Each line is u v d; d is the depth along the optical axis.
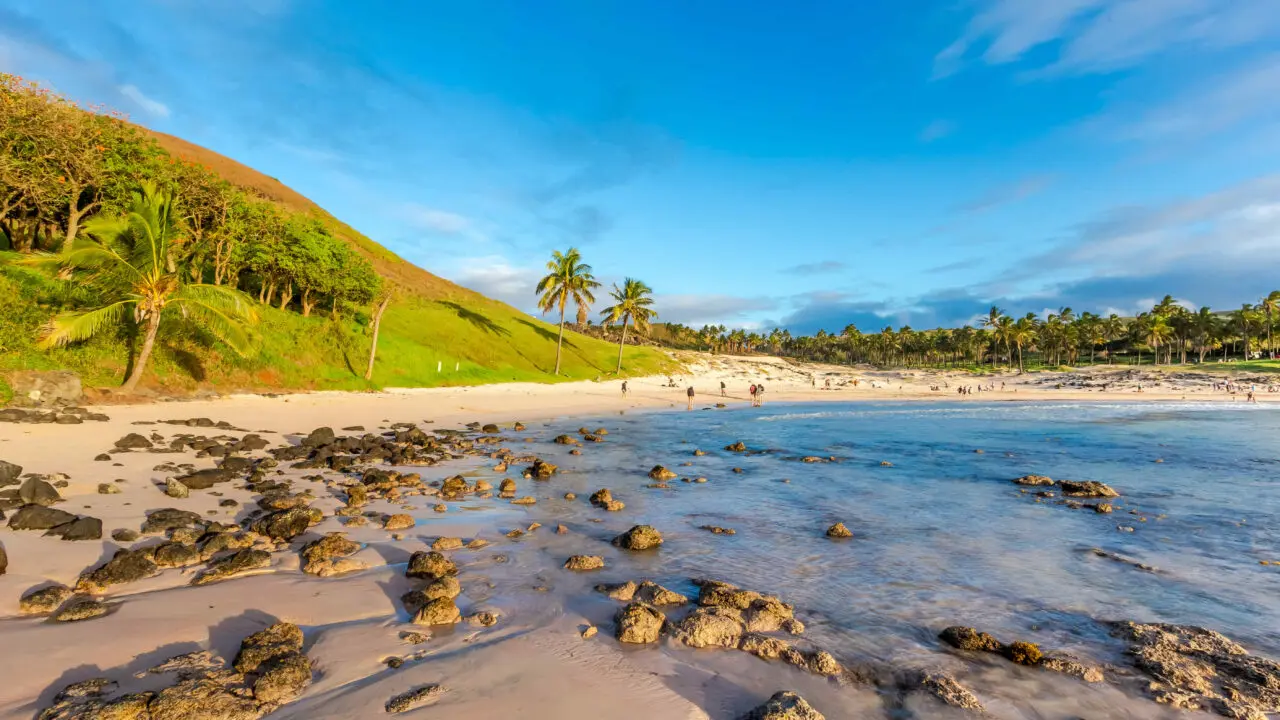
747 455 23.62
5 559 7.04
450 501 13.29
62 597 6.47
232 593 7.00
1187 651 6.66
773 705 4.89
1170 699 5.67
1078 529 12.44
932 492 16.34
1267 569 9.86
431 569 7.96
